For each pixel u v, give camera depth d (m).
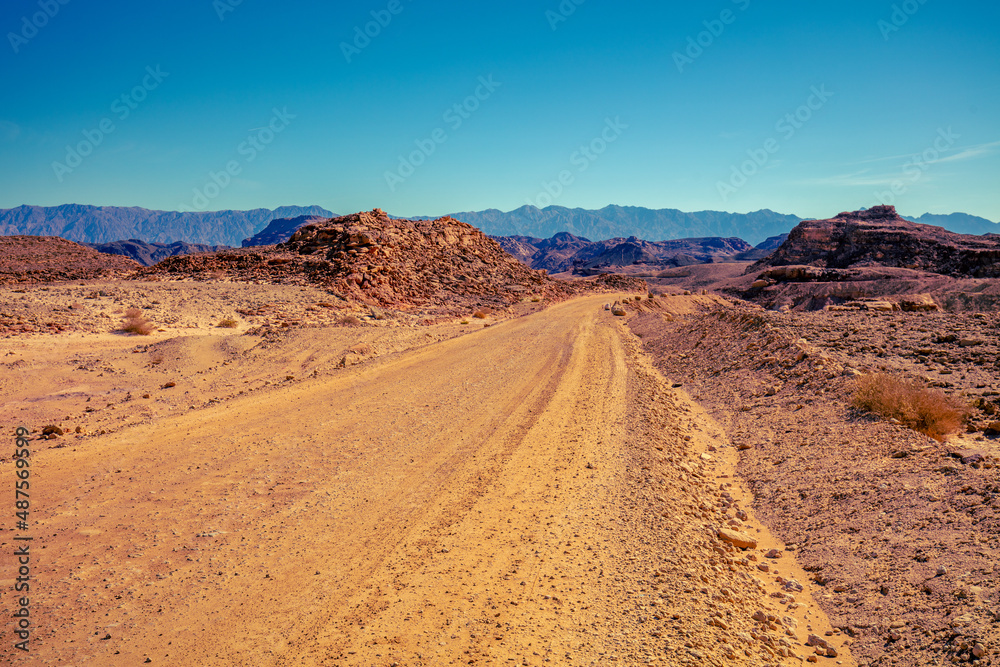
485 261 74.75
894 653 5.82
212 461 11.17
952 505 8.18
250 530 8.29
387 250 60.00
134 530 8.19
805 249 150.38
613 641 5.70
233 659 5.40
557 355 25.25
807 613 6.94
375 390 17.81
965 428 11.27
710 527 9.02
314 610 6.30
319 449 12.03
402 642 5.68
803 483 10.61
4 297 32.38
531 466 11.18
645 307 67.19
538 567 7.29
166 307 36.22
